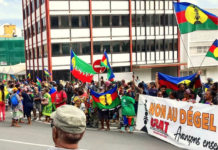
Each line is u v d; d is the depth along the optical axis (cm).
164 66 3266
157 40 3177
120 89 1212
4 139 924
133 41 3089
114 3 2966
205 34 3434
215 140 673
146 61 3152
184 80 1028
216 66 3538
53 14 2786
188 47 3369
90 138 920
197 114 725
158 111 875
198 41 3422
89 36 2897
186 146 753
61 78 2852
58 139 196
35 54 3372
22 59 5647
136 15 3073
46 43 2877
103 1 2925
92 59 2902
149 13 3117
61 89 1144
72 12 2830
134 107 1068
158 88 1092
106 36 2956
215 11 3509
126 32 3031
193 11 1027
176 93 911
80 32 2870
